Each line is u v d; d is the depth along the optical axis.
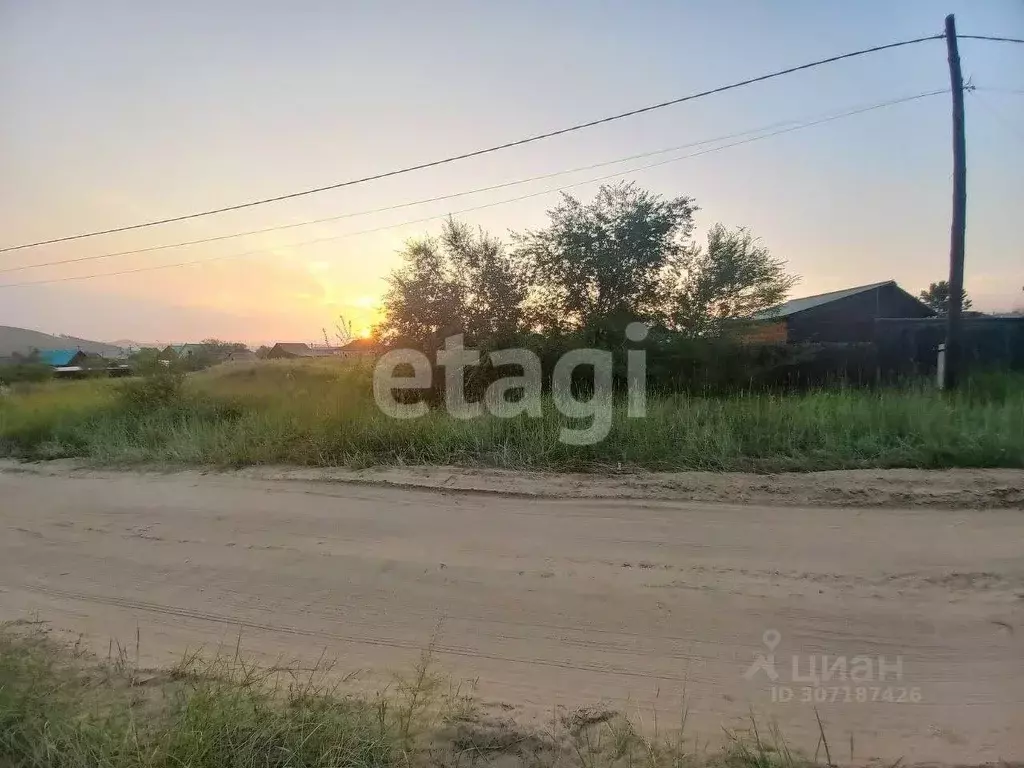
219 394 12.10
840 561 4.50
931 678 3.10
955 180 11.27
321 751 2.55
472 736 2.76
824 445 7.42
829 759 2.57
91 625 3.99
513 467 7.42
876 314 18.28
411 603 4.15
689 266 13.62
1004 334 13.77
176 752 2.50
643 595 4.11
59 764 2.53
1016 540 4.76
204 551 5.24
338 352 13.47
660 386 12.09
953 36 11.11
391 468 7.62
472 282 13.49
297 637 3.76
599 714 2.92
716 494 6.12
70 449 9.76
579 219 13.59
